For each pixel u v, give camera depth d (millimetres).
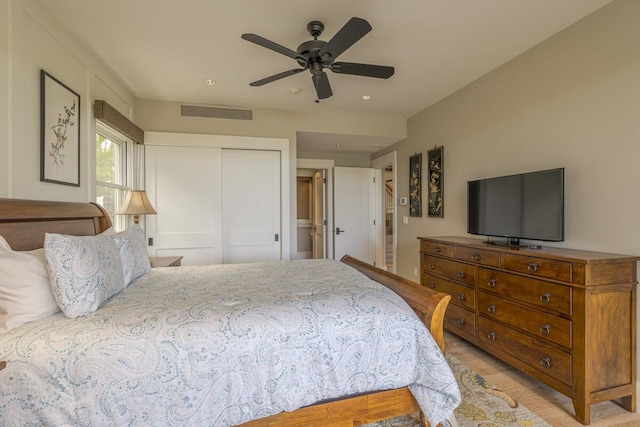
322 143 4855
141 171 3574
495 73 2908
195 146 3713
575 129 2201
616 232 1958
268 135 3990
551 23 2201
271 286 1777
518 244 2504
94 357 1118
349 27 1705
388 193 8227
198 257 3754
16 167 1768
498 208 2639
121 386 1111
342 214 5699
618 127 1945
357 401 1399
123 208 2984
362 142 4773
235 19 2127
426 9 2029
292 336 1295
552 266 1906
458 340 2879
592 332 1729
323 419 1362
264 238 3994
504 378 2219
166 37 2344
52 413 1061
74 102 2336
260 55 2615
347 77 3070
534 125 2518
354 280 1901
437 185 3785
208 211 3775
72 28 2219
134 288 1765
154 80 3096
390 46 2500
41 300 1293
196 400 1163
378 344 1382
